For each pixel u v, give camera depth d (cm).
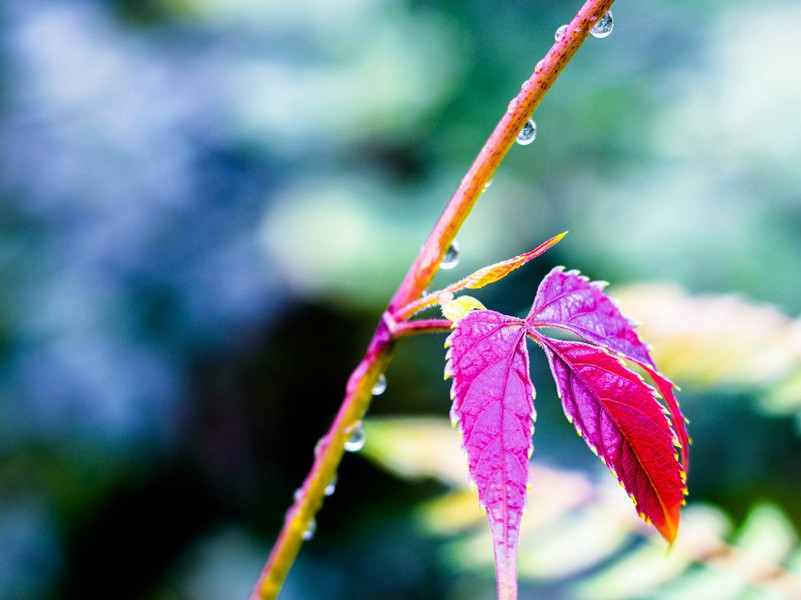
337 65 141
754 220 117
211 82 143
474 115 132
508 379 30
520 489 29
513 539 29
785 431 100
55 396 132
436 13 138
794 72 124
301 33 145
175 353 135
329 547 141
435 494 142
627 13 138
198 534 144
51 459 134
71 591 136
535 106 31
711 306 50
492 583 126
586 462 91
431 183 130
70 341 133
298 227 127
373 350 32
